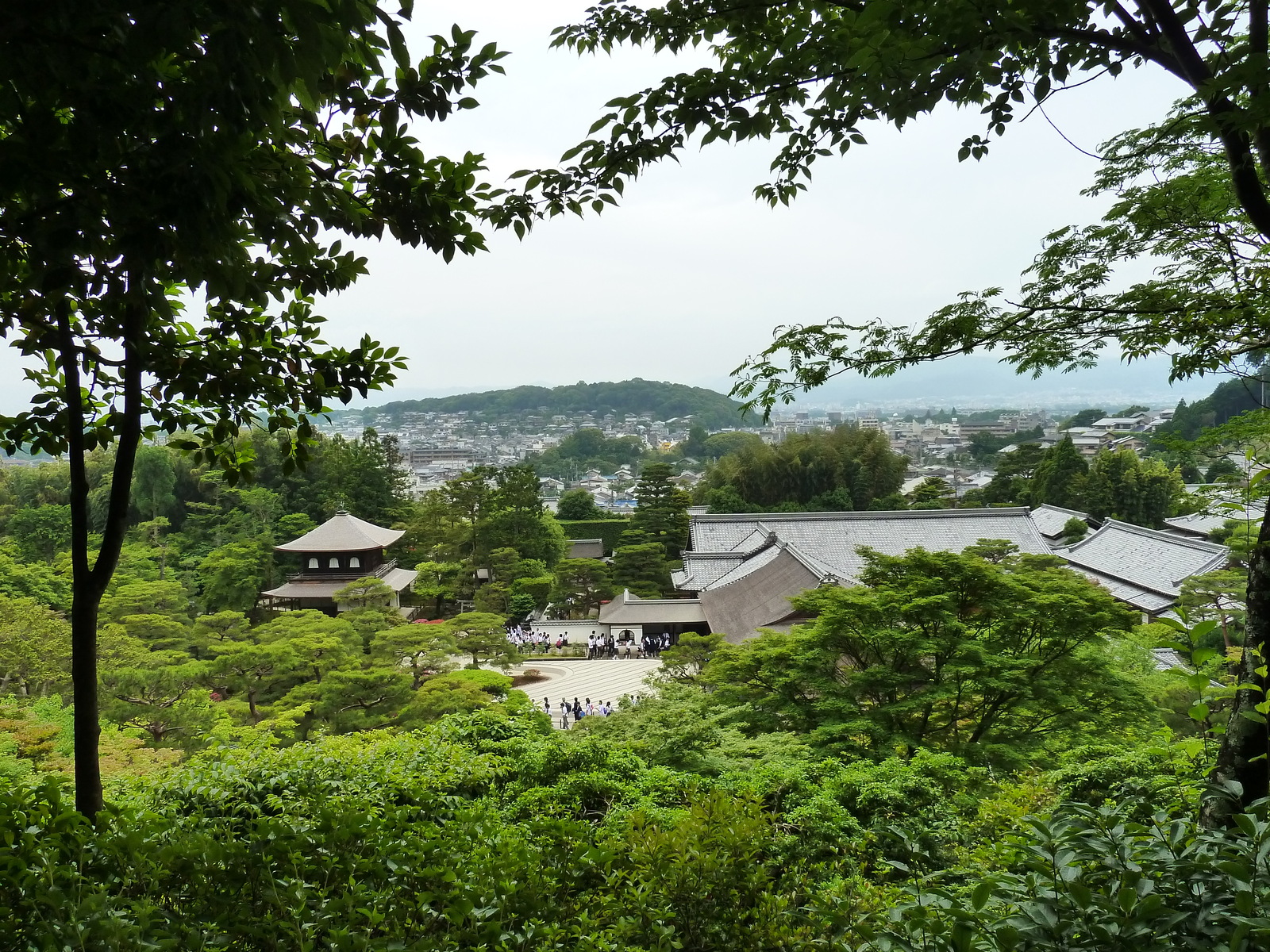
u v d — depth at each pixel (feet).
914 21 11.80
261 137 12.32
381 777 23.31
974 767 38.42
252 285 12.56
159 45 8.79
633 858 15.51
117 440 18.02
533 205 16.06
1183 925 8.41
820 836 24.14
